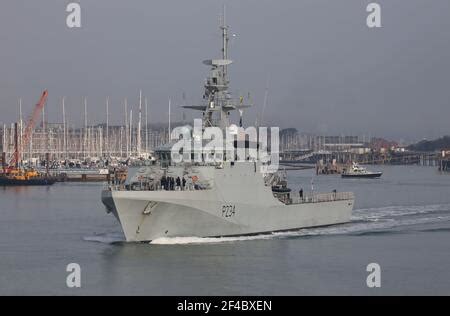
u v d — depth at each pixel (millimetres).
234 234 188250
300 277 151625
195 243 178625
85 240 195250
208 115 193875
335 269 159750
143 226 173000
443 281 150625
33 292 140125
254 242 186125
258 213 193625
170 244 176125
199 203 174250
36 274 154125
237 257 167500
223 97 195125
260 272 154875
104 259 165125
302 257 171500
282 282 147250
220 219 181125
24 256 173750
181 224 176125
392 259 172750
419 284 148000
